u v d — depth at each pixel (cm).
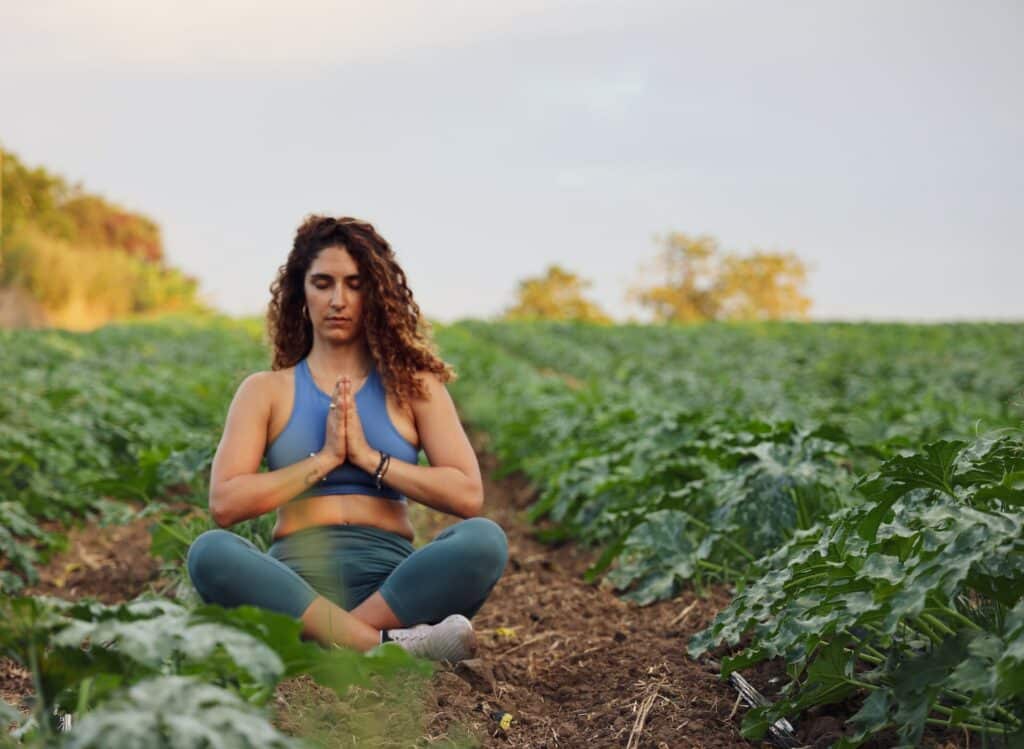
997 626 265
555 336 3388
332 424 335
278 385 349
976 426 330
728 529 439
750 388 1301
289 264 354
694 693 332
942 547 243
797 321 3831
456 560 332
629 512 507
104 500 680
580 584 516
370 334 348
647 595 455
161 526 453
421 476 341
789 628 281
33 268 4125
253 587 316
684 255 6919
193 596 404
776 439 466
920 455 287
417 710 302
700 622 417
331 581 334
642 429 706
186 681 186
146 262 5550
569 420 880
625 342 3077
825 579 290
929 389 1300
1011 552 243
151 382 1098
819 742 282
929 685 257
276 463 346
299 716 295
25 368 1284
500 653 402
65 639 195
